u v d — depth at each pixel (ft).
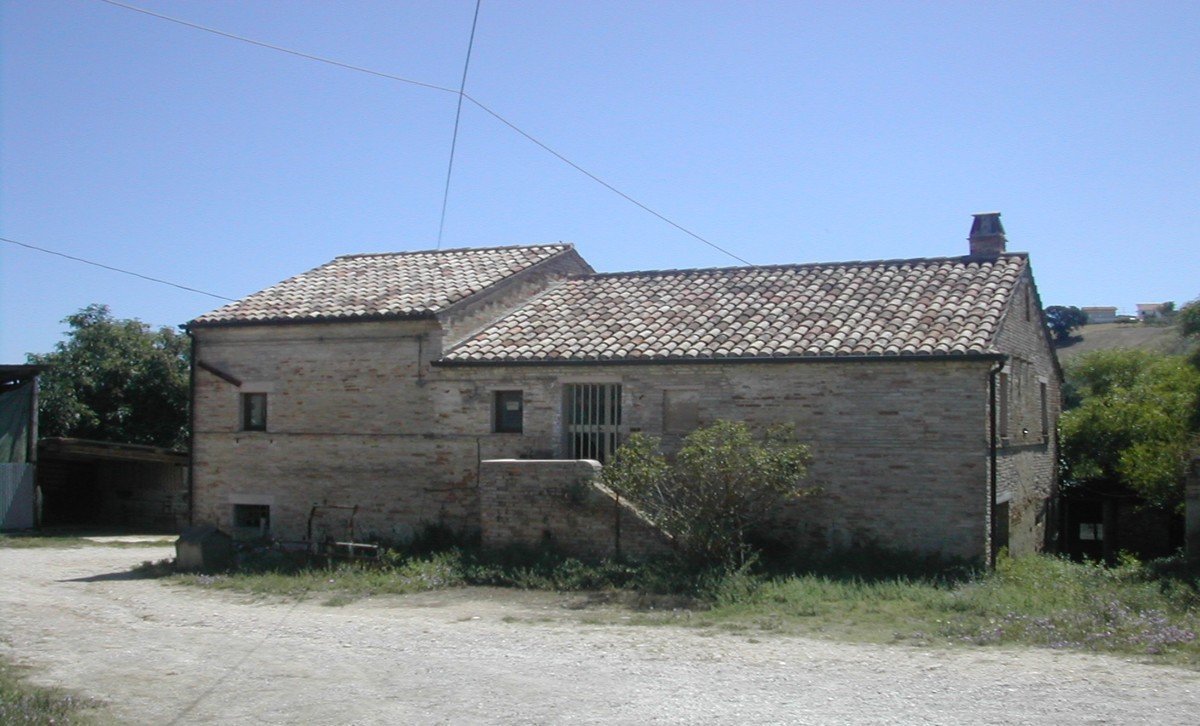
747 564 51.21
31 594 55.72
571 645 39.11
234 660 37.96
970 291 63.05
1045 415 77.05
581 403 64.95
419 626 44.04
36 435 97.40
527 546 57.77
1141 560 77.36
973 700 29.63
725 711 29.09
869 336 59.16
